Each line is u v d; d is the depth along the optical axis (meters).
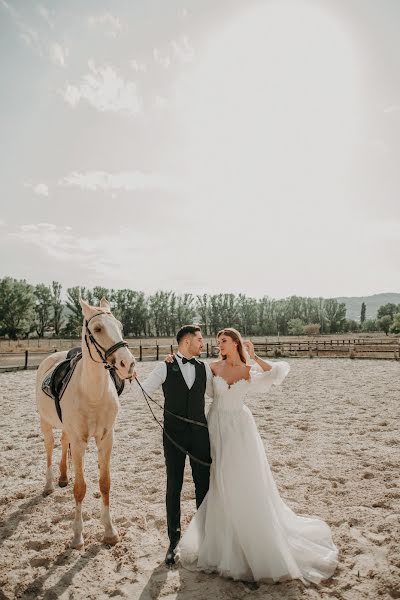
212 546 2.90
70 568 3.02
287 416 7.82
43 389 4.11
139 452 5.78
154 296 91.12
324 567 2.83
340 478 4.60
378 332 92.56
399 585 2.67
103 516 3.45
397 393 9.91
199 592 2.66
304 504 3.96
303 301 97.50
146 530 3.57
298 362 19.27
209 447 3.05
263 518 2.73
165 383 3.09
